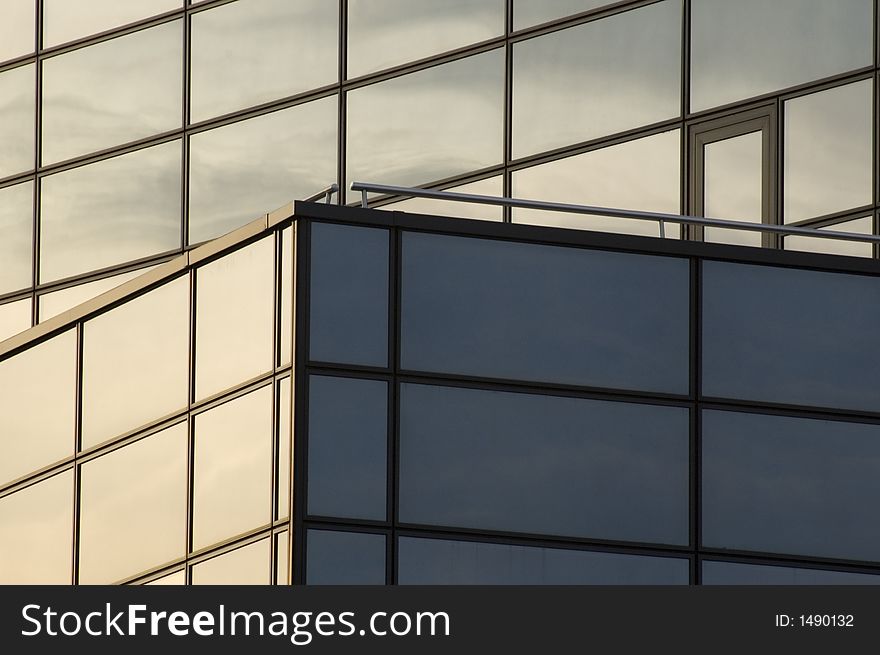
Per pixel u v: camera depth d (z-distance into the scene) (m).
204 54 104.06
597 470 66.56
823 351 69.25
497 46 94.00
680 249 68.88
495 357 66.50
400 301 66.12
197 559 68.31
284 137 99.88
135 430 72.81
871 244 83.12
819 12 86.06
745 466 67.81
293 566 63.31
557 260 67.88
